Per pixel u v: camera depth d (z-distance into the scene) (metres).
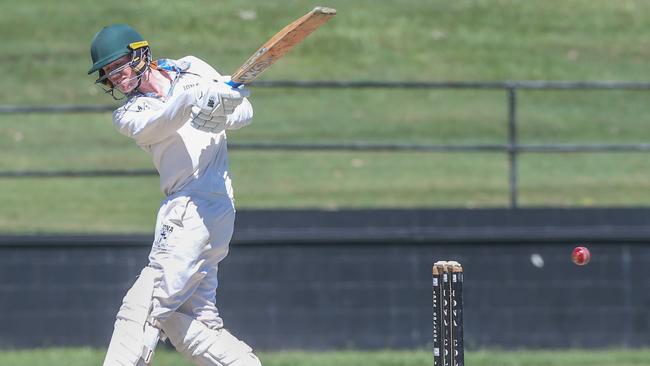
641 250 44.81
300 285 44.28
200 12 88.94
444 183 63.03
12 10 89.44
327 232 44.38
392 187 62.00
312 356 42.69
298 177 64.00
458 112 75.25
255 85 46.78
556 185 62.91
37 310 43.84
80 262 44.03
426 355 42.38
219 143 22.56
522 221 45.31
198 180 22.19
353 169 65.81
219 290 44.06
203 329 22.62
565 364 40.59
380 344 44.28
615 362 41.12
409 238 44.47
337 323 44.31
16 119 73.69
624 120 74.12
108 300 44.03
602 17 90.75
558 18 90.56
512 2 93.69
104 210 58.56
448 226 45.31
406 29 87.62
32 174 46.53
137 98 21.95
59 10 89.38
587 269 44.78
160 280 22.12
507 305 44.66
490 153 69.69
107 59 21.83
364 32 86.75
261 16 88.81
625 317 44.75
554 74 80.25
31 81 77.88
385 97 77.69
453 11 91.50
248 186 61.88
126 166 65.62
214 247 22.42
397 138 69.88
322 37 85.56
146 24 86.56
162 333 23.27
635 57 83.38
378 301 44.41
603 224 45.44
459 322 21.94
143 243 44.22
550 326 44.62
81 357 41.38
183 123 21.48
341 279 44.41
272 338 44.09
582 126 73.06
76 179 65.06
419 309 44.44
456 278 21.97
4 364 39.84
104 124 73.38
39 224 55.44
